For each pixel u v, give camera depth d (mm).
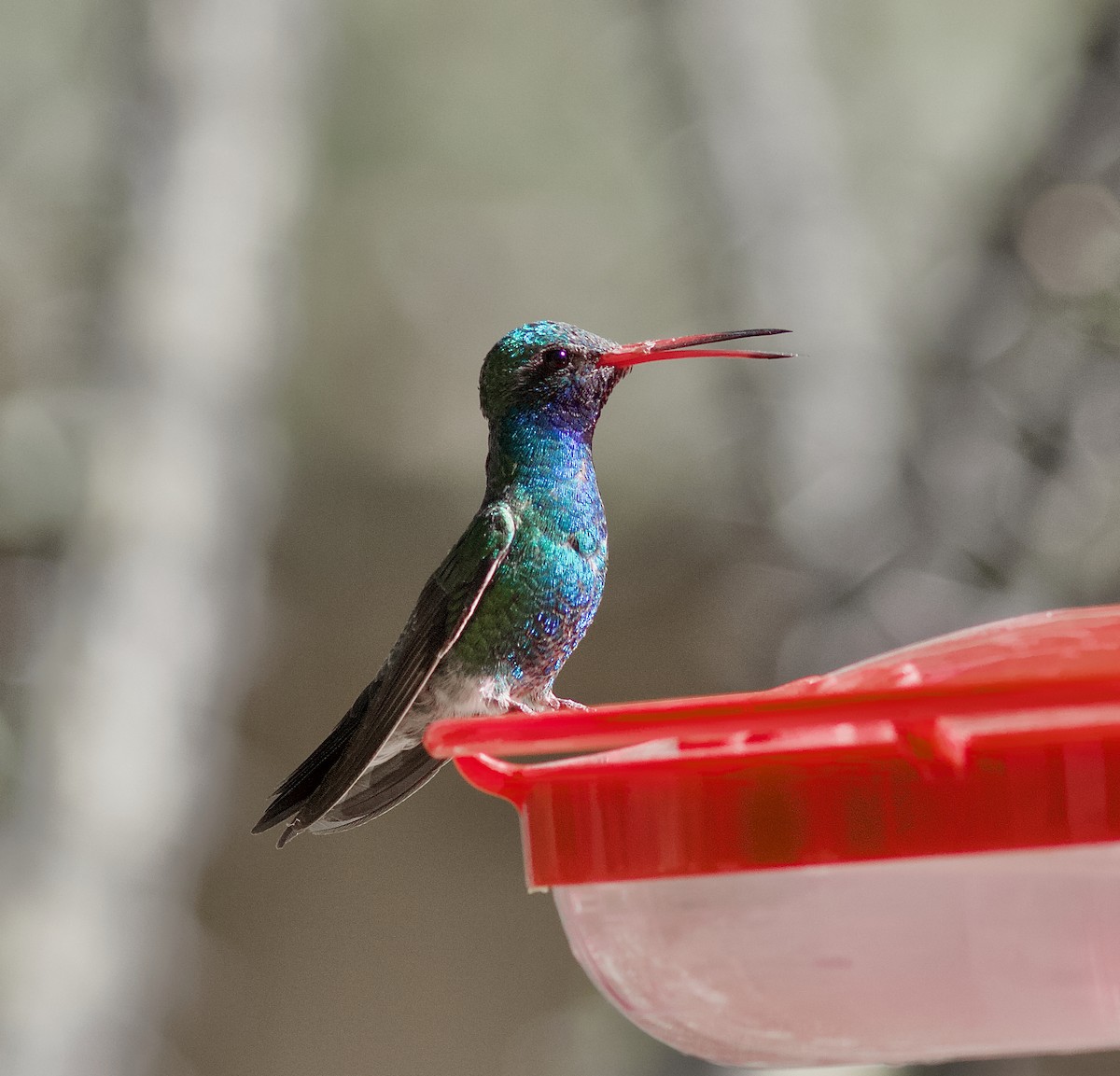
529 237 18172
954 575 9859
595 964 4258
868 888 3824
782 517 10344
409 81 17172
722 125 11188
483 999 23625
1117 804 3602
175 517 11281
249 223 11664
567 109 17328
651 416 18422
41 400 11430
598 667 20609
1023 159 10344
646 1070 9828
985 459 9938
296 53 12047
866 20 14281
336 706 21812
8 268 13906
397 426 20156
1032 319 10016
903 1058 4055
